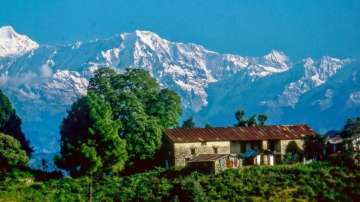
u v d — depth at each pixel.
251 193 152.88
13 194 151.00
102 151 161.25
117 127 165.62
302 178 160.12
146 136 173.75
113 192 153.88
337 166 167.62
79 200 149.88
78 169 163.62
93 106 163.88
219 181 157.75
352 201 151.25
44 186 156.25
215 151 177.88
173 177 163.25
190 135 178.00
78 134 162.00
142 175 163.88
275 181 158.88
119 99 178.12
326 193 153.25
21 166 167.62
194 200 147.25
